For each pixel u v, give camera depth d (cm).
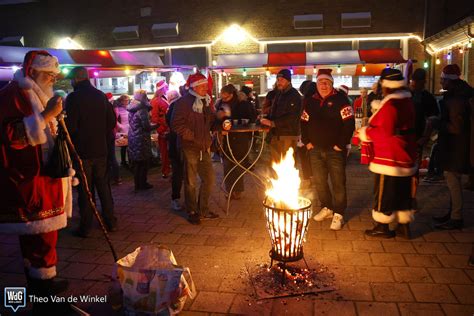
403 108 404
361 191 623
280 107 555
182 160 500
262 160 895
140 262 310
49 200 302
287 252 332
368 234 441
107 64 885
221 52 1370
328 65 926
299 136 604
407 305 306
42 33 1525
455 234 441
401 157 409
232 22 1352
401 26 1264
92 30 1480
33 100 286
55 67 304
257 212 538
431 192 602
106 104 465
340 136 455
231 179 595
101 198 473
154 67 941
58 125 297
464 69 986
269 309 306
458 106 428
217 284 346
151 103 745
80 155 445
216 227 486
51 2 1502
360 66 966
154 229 487
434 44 1181
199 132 480
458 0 1201
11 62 721
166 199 618
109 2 1452
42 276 309
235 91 609
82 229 463
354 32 1289
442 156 449
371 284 338
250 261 388
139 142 657
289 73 553
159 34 1399
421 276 350
